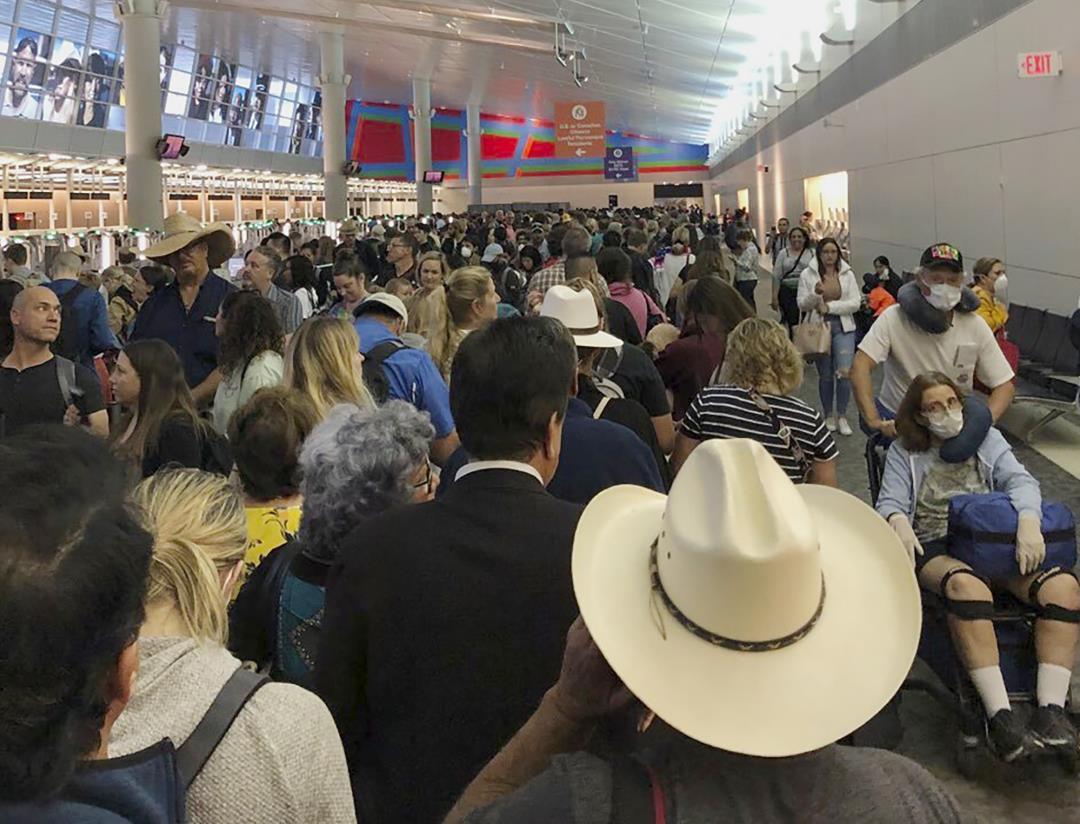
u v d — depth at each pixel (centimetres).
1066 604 354
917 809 109
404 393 426
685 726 110
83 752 101
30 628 93
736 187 4716
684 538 115
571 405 296
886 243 1705
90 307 712
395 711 184
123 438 390
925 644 393
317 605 237
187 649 147
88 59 3170
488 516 188
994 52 1126
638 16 2216
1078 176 906
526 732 137
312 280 942
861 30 1875
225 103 4450
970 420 389
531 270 1251
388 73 4878
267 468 282
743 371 351
